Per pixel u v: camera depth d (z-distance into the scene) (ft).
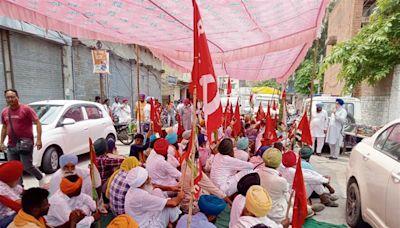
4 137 15.06
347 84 31.30
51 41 32.99
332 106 31.45
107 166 13.41
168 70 78.79
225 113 24.90
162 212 10.37
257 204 7.60
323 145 29.73
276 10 9.72
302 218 7.83
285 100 24.47
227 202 13.25
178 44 16.02
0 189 8.95
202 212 11.09
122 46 50.57
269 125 19.36
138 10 10.08
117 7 9.82
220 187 13.91
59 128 21.07
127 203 9.86
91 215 10.30
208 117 6.31
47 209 7.54
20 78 29.22
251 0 8.79
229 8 9.59
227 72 31.89
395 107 26.76
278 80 29.01
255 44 15.06
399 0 25.21
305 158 17.13
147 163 13.53
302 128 13.06
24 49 29.63
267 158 11.69
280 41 13.41
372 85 29.48
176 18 10.92
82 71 39.32
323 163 26.61
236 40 14.33
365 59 27.37
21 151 14.66
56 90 34.65
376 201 10.28
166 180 13.02
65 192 9.50
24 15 10.30
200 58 6.31
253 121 29.45
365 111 34.60
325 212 14.90
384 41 26.55
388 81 28.48
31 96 30.68
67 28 12.10
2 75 27.27
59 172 11.44
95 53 34.45
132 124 34.86
